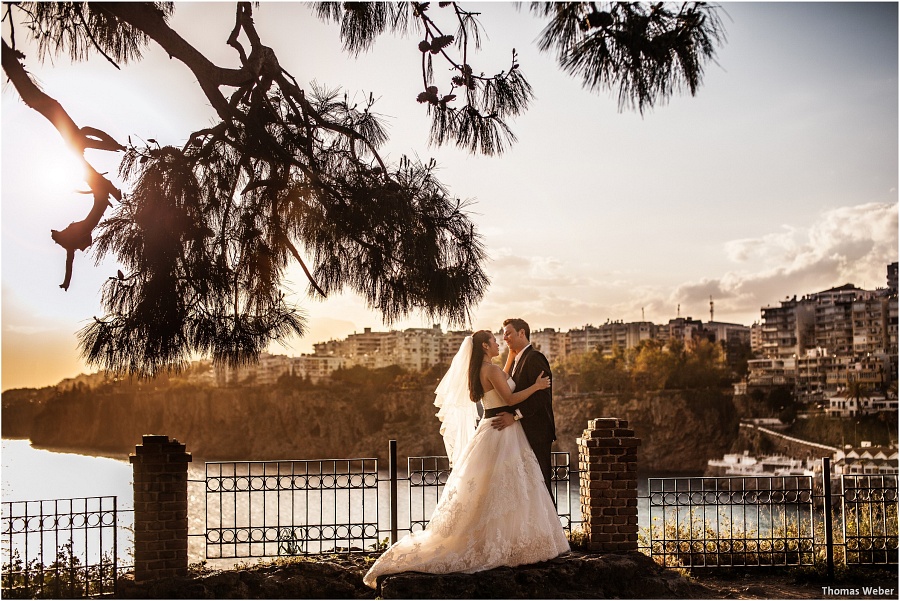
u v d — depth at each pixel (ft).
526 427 20.77
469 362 21.45
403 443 418.10
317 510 68.69
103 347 18.06
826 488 23.61
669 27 15.10
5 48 17.66
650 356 425.28
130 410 467.52
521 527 19.66
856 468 329.93
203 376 475.31
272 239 19.49
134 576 20.52
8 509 21.58
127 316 18.17
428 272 19.95
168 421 469.98
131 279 18.34
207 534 21.90
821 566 23.40
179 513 20.86
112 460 270.05
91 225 18.24
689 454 396.37
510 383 20.71
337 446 431.43
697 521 27.55
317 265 20.30
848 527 26.17
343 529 29.60
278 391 453.17
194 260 18.26
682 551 24.97
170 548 20.70
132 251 17.76
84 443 474.49
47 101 17.88
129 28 21.77
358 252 20.29
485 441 20.21
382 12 20.81
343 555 22.63
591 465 22.35
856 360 377.30
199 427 464.24
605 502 22.27
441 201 20.61
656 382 416.46
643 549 24.54
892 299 375.25
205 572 21.48
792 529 26.40
